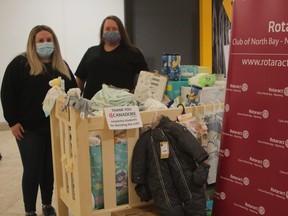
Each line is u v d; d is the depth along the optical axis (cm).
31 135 273
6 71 266
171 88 245
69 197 224
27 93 268
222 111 231
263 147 192
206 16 548
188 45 559
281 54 182
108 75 314
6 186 382
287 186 182
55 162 248
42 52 273
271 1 185
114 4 619
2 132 626
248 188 200
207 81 237
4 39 614
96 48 326
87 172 196
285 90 181
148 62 550
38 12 611
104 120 196
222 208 215
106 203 205
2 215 317
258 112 194
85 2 613
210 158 227
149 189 199
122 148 206
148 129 206
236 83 205
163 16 547
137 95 247
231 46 207
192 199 191
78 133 191
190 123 217
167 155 195
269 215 191
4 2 604
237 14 203
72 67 627
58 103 226
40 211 320
